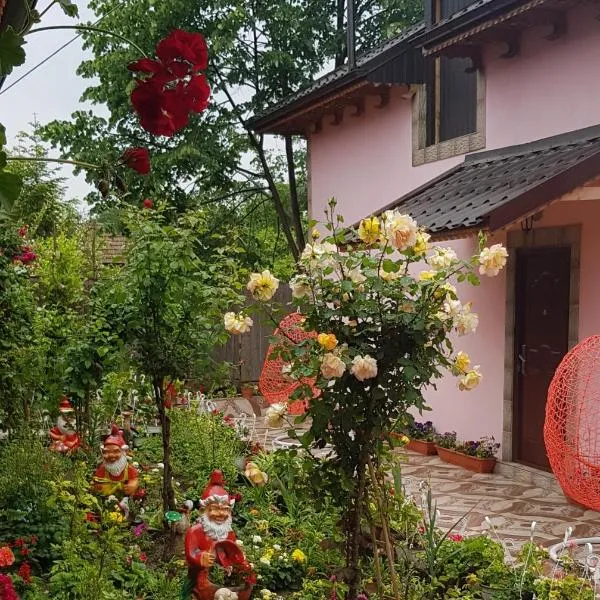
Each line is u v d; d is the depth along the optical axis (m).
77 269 7.26
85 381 5.86
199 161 12.26
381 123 10.41
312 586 4.18
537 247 7.50
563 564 4.34
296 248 13.51
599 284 6.78
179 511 4.79
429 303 3.19
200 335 5.15
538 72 7.61
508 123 8.08
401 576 3.97
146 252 4.85
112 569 3.94
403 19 14.88
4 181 1.18
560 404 5.02
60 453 5.76
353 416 3.24
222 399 11.76
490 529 5.95
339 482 3.43
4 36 1.14
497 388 8.07
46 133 12.05
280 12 12.60
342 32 13.83
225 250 5.89
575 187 5.89
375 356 3.18
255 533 4.99
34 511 4.50
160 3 11.64
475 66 8.42
